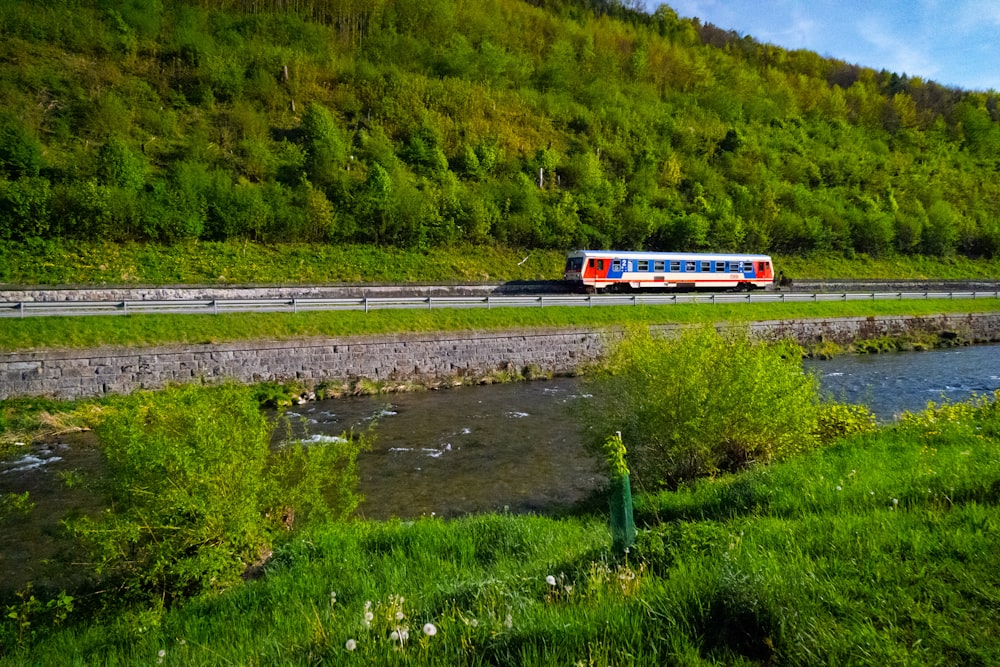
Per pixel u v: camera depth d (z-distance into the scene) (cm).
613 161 6006
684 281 3884
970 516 489
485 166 5100
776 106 8494
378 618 428
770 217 5375
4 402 1817
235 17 6041
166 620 643
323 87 5584
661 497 884
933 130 8919
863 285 4566
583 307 3114
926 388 2370
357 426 1909
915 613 333
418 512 1239
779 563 431
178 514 746
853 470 772
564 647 331
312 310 2541
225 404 835
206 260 3303
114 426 761
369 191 3988
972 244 6084
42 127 3909
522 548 771
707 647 330
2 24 4616
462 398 2327
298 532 881
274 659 412
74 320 2067
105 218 3097
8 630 671
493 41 7550
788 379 1093
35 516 1200
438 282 3312
